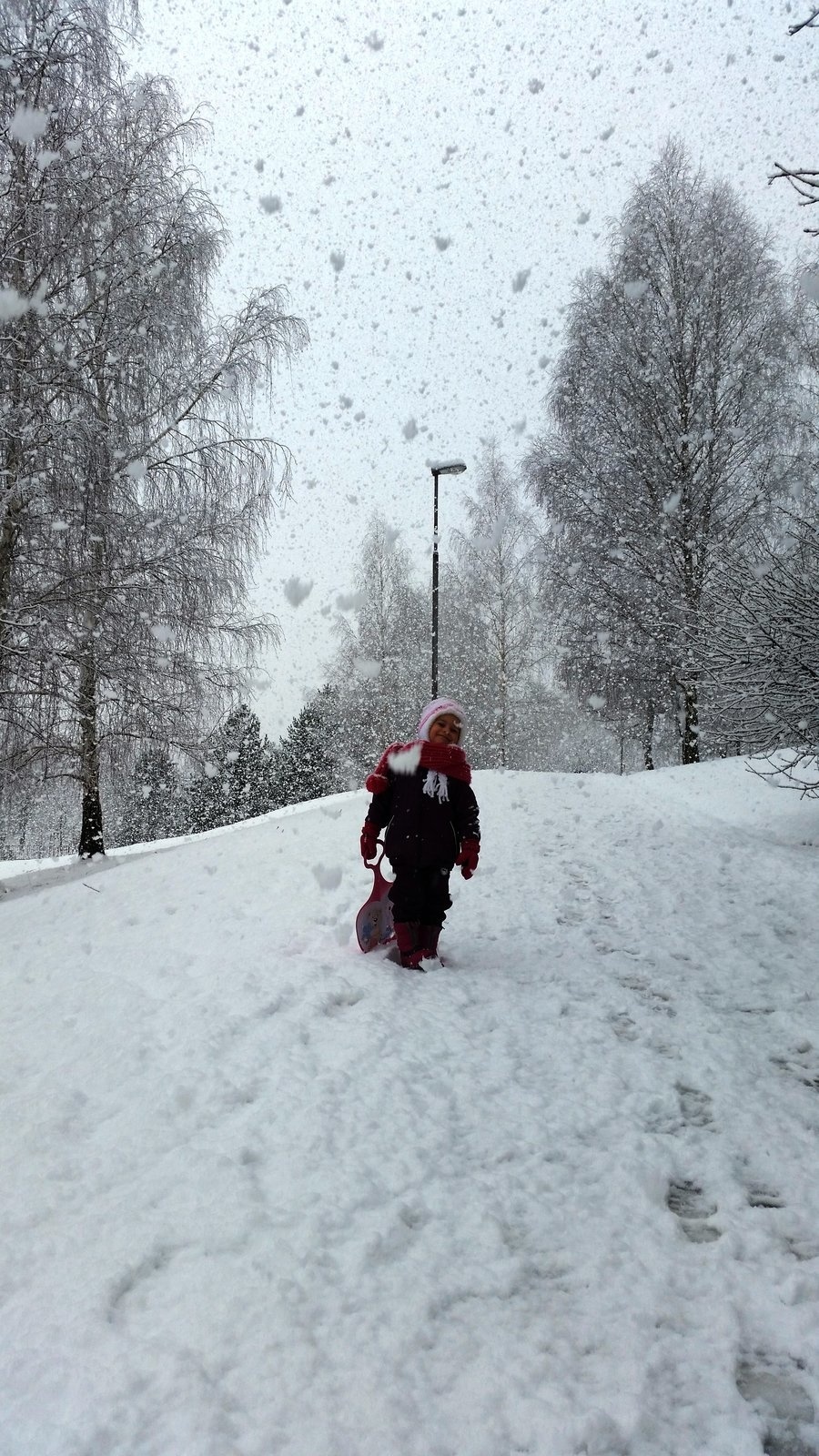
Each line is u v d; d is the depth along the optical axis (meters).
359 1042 3.01
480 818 9.20
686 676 13.41
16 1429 1.35
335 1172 2.17
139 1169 2.19
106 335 10.00
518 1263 1.88
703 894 5.88
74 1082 2.77
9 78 9.31
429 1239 1.94
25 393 8.84
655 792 11.98
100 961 4.37
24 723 10.27
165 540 10.76
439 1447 1.37
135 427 11.05
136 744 11.57
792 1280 1.83
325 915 4.92
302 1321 1.62
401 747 4.19
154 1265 1.80
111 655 10.49
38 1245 1.87
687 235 17.50
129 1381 1.44
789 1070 3.06
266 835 8.69
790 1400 1.53
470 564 27.48
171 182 11.62
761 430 16.58
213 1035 3.03
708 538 15.80
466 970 4.09
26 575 9.82
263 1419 1.39
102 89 10.69
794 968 4.28
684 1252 1.97
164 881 6.69
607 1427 1.42
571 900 5.64
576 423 18.56
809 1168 2.38
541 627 23.14
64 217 9.41
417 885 4.03
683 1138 2.52
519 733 31.38
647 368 16.98
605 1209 2.13
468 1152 2.36
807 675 7.07
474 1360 1.57
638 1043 3.26
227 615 12.17
